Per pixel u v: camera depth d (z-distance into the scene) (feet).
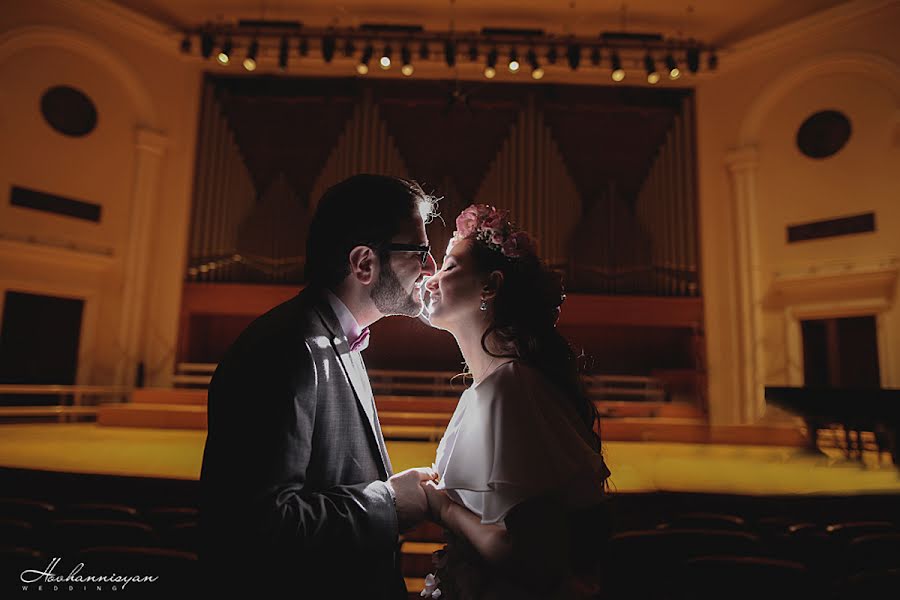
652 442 19.31
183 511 8.45
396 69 26.00
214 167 25.18
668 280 24.36
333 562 3.03
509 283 3.58
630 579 6.75
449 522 3.28
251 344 3.26
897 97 20.92
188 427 19.06
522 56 25.25
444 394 24.79
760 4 23.09
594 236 24.71
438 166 25.80
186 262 24.50
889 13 21.16
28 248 20.88
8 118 20.90
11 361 21.04
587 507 3.10
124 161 23.58
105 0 22.85
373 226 3.65
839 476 12.78
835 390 14.73
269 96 25.89
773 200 23.38
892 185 20.84
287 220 24.61
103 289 22.98
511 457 3.02
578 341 26.16
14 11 21.11
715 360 23.58
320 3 23.90
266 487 2.84
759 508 10.36
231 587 2.97
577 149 26.05
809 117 22.95
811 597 5.13
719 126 25.00
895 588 5.21
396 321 25.90
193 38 25.04
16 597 4.84
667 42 23.76
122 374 22.80
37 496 10.47
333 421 3.33
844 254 21.59
